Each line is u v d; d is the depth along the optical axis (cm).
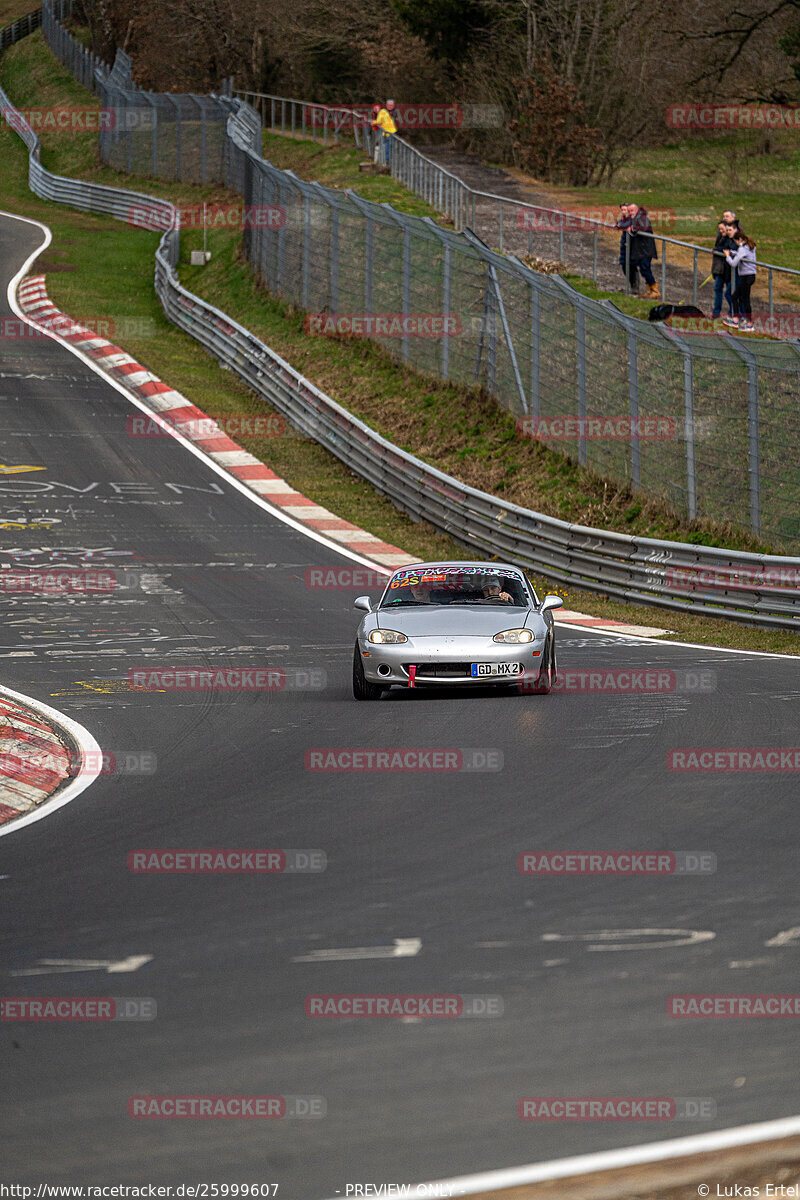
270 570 8656
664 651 6369
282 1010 1952
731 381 9431
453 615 5047
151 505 10212
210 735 4294
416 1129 1584
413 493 10588
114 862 2803
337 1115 1620
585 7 19650
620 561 8556
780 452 9062
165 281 16762
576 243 14638
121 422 12375
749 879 2566
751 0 19800
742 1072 1722
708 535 8788
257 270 16325
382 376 12862
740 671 5594
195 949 2230
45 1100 1675
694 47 19988
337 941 2255
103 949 2242
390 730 4250
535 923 2331
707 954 2158
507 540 9500
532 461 10556
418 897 2497
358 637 5012
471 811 3167
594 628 7362
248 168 17238
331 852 2825
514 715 4500
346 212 13875
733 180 18762
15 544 8944
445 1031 1866
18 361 13950
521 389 10919
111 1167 1504
